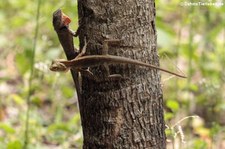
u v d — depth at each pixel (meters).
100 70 7.00
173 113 10.44
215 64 13.25
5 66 16.09
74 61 6.96
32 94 13.40
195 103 12.69
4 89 14.71
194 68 13.22
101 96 7.07
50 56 13.29
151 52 7.08
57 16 7.31
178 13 16.69
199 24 13.84
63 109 13.41
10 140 11.09
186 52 12.83
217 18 14.73
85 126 7.33
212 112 12.44
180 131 8.80
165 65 11.52
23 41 13.21
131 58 6.95
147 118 7.12
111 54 6.93
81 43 7.11
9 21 17.80
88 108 7.22
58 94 13.30
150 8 7.04
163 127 7.36
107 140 7.11
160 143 7.29
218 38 15.44
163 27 11.89
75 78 7.39
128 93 7.03
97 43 6.93
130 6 6.89
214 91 11.80
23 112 12.40
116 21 6.88
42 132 11.78
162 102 7.31
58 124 10.88
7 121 12.81
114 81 7.00
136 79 7.03
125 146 7.09
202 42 13.55
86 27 6.99
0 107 13.65
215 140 10.95
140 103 7.07
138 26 6.95
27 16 15.88
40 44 13.89
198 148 10.40
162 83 8.27
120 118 7.05
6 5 19.27
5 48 16.34
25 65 13.25
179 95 12.52
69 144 11.42
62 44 7.39
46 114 13.23
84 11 6.98
